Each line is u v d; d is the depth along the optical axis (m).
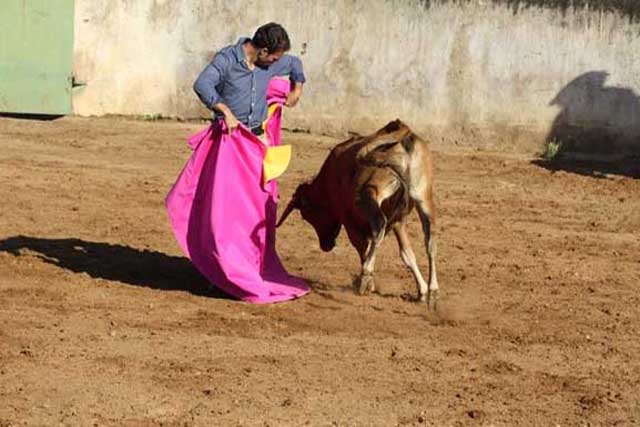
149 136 20.55
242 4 21.92
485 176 18.73
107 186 16.27
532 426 8.22
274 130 11.45
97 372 8.88
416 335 10.23
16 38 21.36
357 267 12.73
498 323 10.72
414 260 11.34
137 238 13.48
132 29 22.22
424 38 21.23
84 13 22.09
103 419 8.00
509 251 13.88
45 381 8.64
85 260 12.29
